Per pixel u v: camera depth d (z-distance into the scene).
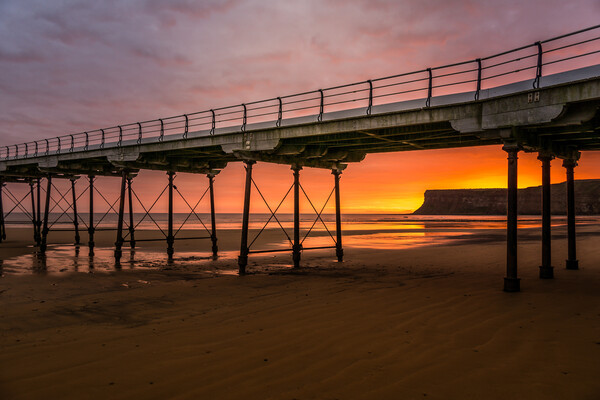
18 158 30.14
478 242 34.31
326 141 16.91
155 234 46.72
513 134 11.84
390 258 22.61
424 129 14.55
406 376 6.25
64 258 23.95
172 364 6.87
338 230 21.45
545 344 7.55
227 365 6.79
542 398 5.50
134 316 10.38
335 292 12.83
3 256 24.92
